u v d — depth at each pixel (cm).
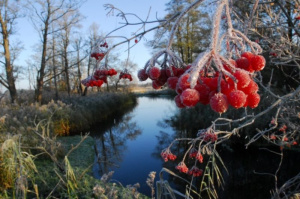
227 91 87
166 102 2552
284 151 712
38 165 507
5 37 1276
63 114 1020
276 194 341
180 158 769
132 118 1554
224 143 820
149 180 247
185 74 89
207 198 528
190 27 1562
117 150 885
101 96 1861
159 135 1077
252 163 680
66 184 361
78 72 1884
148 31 178
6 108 879
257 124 785
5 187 380
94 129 1224
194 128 1091
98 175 637
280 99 249
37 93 1395
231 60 95
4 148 394
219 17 83
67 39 1669
